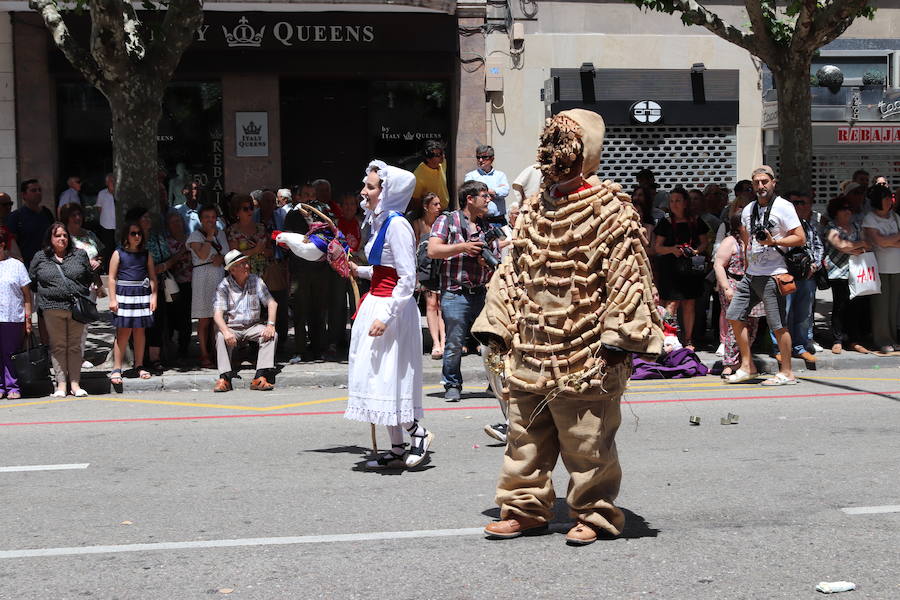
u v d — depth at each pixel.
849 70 18.55
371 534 5.50
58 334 10.66
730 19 18.14
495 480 6.70
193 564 5.06
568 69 17.73
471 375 11.19
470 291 9.71
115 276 10.98
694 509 5.89
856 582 4.64
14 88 16.73
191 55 16.89
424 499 6.24
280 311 12.54
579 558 5.01
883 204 11.98
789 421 8.57
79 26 16.64
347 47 17.14
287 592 4.63
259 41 16.95
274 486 6.64
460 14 17.34
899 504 5.93
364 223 7.08
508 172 17.77
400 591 4.61
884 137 18.44
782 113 12.91
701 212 12.87
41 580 4.86
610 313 4.90
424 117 18.02
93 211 17.20
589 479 5.09
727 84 18.12
